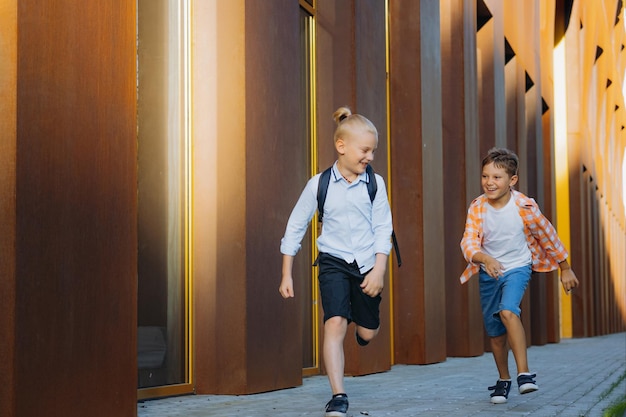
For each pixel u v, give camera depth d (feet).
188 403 20.74
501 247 21.40
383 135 34.45
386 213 18.26
